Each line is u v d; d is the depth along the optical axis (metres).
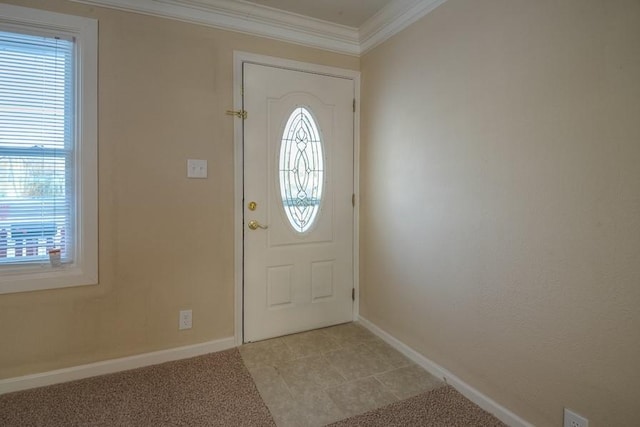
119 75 2.05
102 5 2.00
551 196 1.46
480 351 1.80
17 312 1.89
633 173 1.20
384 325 2.58
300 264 2.66
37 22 1.87
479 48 1.77
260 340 2.54
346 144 2.79
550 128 1.45
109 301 2.09
